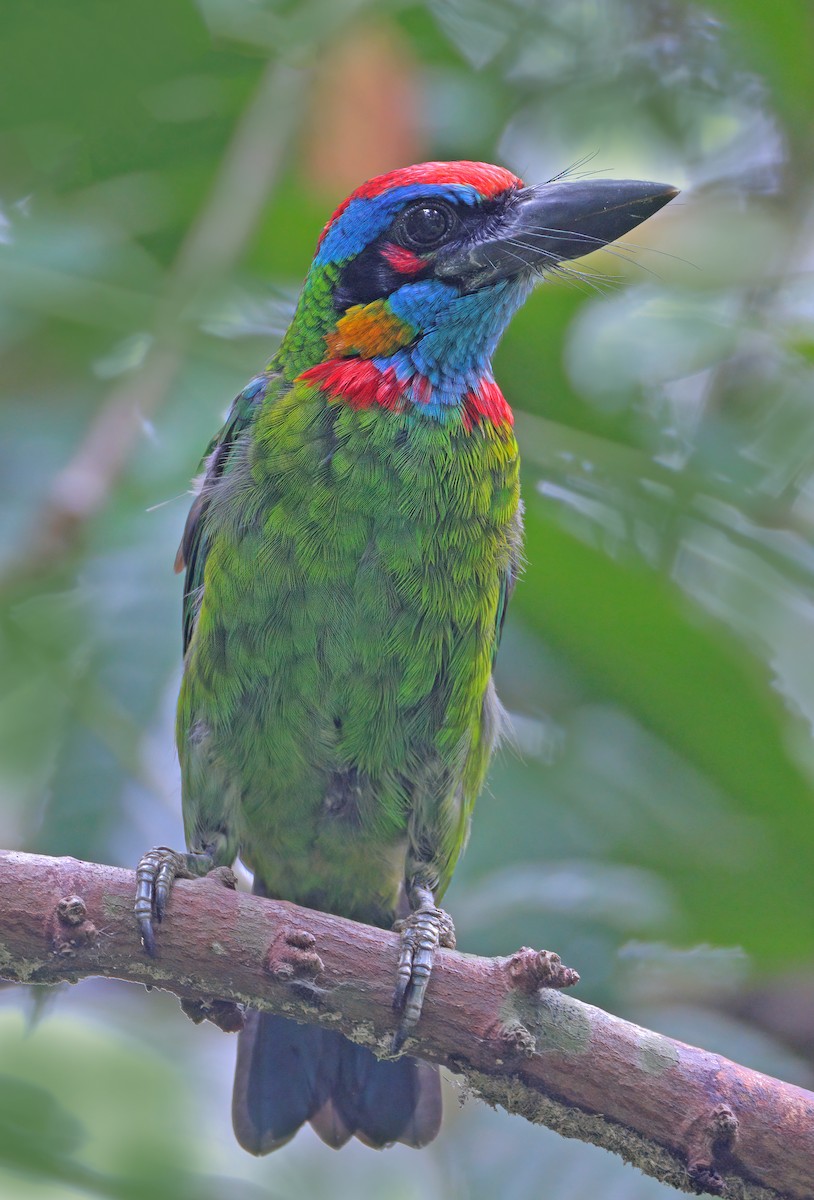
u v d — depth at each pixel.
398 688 9.20
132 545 9.43
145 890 7.62
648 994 10.97
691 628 9.43
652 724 9.84
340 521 9.08
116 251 10.06
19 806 9.70
